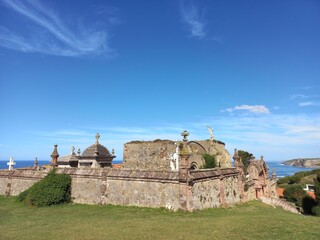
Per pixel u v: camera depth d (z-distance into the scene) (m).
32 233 15.97
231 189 33.38
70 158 48.81
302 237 14.45
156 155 35.69
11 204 28.72
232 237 14.23
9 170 35.66
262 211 30.70
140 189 25.95
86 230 16.19
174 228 16.45
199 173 26.55
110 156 45.97
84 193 28.59
